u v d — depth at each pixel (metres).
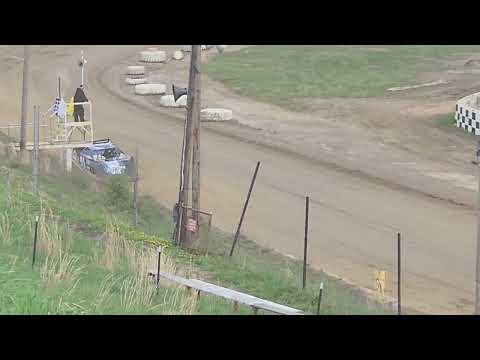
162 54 166.00
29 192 62.00
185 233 57.34
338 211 75.00
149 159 94.19
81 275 39.22
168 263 46.38
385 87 137.50
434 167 90.94
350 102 126.81
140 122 115.12
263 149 99.56
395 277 57.75
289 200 78.50
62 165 83.56
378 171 89.38
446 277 58.16
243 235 66.62
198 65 59.28
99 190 77.00
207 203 76.69
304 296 45.53
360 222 71.69
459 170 89.44
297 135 107.31
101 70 156.12
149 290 36.75
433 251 64.12
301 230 69.12
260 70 155.88
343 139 104.81
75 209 59.47
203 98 133.50
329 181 85.69
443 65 155.75
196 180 60.28
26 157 83.88
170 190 81.38
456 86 134.62
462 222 71.75
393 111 118.94
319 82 144.00
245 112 122.44
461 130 107.12
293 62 163.25
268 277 49.19
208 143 102.19
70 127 97.06
